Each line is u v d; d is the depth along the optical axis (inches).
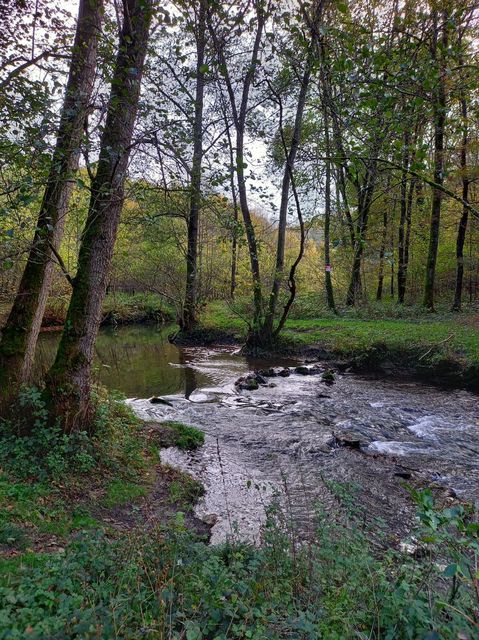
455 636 87.2
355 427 369.4
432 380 533.3
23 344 262.1
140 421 326.0
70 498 206.5
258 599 115.3
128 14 209.9
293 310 841.5
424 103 189.5
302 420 382.3
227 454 305.3
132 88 223.8
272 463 292.5
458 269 775.7
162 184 256.8
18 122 184.7
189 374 561.6
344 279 1002.7
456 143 593.9
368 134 200.7
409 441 344.2
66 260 687.1
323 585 125.2
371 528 201.2
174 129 213.8
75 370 246.7
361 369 587.5
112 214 255.6
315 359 633.0
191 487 248.1
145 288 939.3
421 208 822.5
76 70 228.4
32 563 140.5
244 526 213.5
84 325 250.1
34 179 187.9
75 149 186.7
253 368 594.9
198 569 133.5
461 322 664.4
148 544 149.2
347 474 275.6
